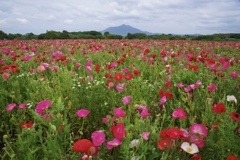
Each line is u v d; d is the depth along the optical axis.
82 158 1.51
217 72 4.02
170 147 1.60
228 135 1.88
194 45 12.22
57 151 1.71
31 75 4.04
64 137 1.84
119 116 1.90
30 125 1.94
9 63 5.71
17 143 1.80
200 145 1.62
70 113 2.52
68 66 5.11
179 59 5.80
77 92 3.12
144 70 4.57
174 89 3.38
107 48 9.74
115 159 1.80
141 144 1.64
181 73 3.97
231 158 1.43
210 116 2.35
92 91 3.01
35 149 1.67
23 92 3.26
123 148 1.60
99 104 2.83
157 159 1.77
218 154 1.82
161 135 1.61
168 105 2.79
